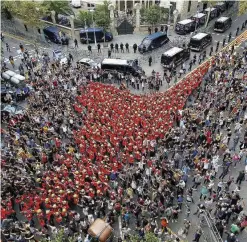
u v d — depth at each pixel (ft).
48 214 86.22
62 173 96.68
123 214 88.07
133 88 150.20
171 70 159.74
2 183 94.99
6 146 111.14
